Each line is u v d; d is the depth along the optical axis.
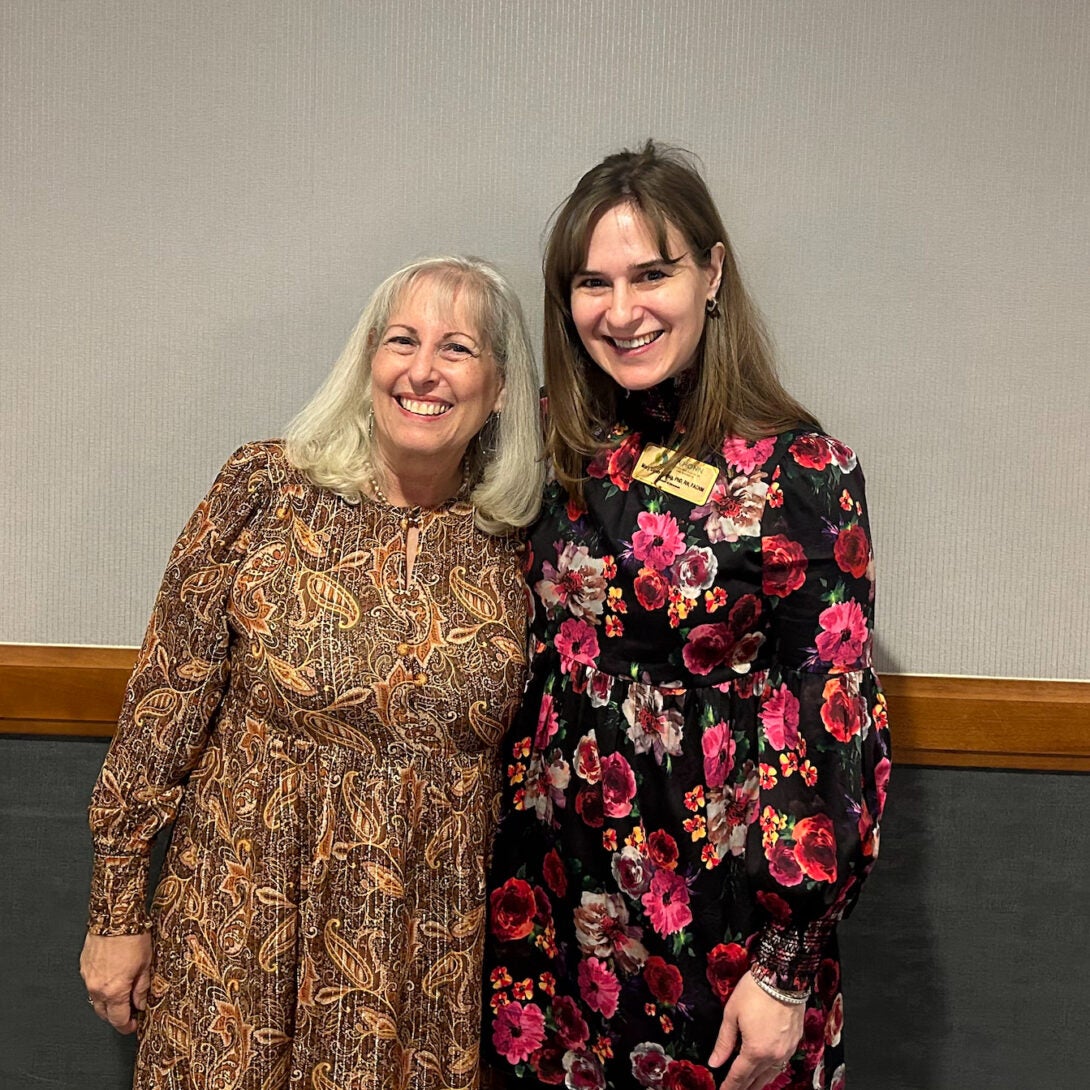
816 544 1.13
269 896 1.18
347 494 1.23
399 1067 1.21
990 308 1.49
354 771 1.19
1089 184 1.46
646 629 1.17
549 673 1.26
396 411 1.20
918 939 1.59
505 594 1.26
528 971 1.31
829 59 1.45
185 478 1.56
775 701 1.15
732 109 1.47
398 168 1.49
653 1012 1.22
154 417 1.55
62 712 1.55
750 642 1.17
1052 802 1.55
